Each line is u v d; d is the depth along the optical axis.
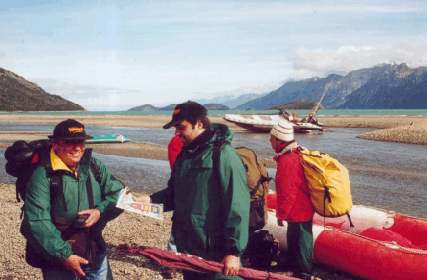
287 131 5.97
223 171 3.76
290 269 6.62
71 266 3.67
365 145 32.75
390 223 7.66
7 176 18.16
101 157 24.33
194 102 3.91
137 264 7.21
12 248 8.06
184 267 3.85
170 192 4.30
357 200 13.63
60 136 3.68
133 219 10.05
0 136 40.78
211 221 3.85
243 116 48.94
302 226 6.17
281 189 6.01
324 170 5.82
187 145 3.91
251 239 6.68
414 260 5.94
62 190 3.73
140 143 32.81
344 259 6.48
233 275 3.77
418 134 36.06
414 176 18.30
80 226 3.78
